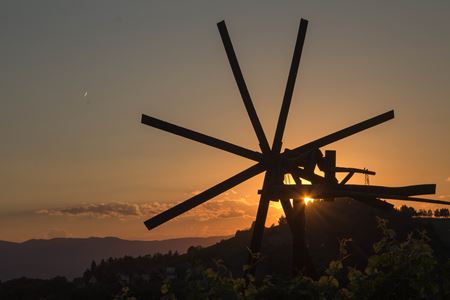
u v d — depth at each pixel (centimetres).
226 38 2022
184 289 699
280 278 711
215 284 694
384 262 692
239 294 691
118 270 6166
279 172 1828
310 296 682
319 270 1822
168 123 1895
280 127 1894
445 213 8244
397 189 1708
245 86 1972
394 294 678
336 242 6519
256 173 1842
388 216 7119
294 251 1747
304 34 2008
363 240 6488
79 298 4269
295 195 1747
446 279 676
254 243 1747
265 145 1866
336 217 7081
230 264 8331
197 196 1828
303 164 1822
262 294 688
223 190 1831
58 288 5281
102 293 4000
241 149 1872
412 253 683
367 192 1711
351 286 680
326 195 1747
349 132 1945
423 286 669
